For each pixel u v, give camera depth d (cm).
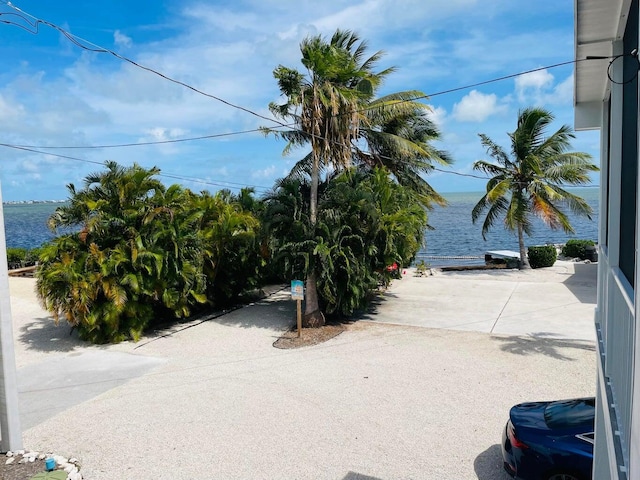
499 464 597
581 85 561
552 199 2181
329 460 614
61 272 1130
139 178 1244
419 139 2167
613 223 436
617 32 429
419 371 939
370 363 996
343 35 1484
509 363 973
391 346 1115
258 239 1382
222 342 1196
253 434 690
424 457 617
